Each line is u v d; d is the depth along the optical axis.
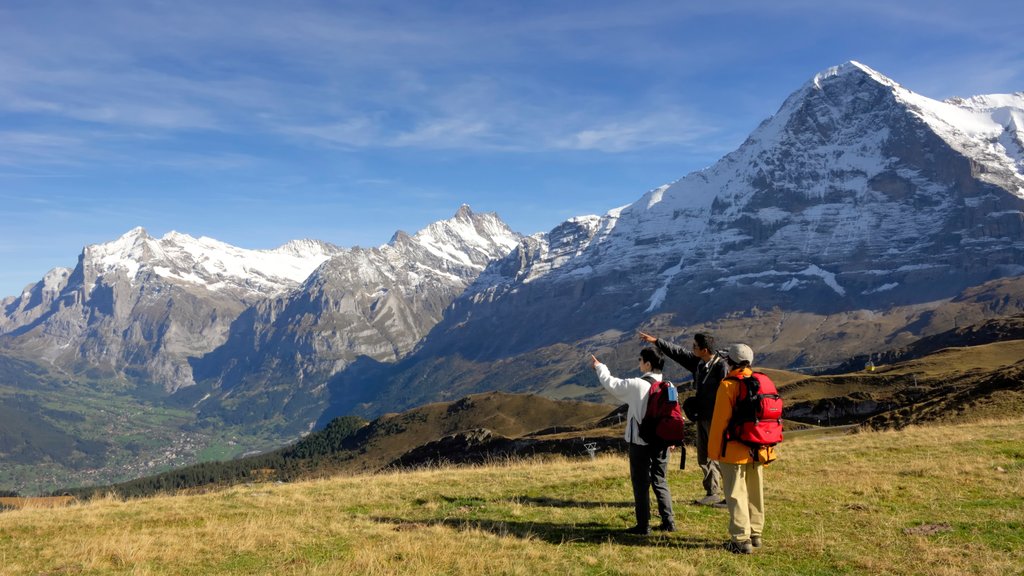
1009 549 10.20
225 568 10.83
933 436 23.95
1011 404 44.47
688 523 12.98
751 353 11.14
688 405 13.62
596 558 10.68
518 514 14.39
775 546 11.09
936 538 10.98
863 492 14.80
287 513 15.52
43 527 14.53
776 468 18.98
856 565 9.91
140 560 11.43
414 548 11.45
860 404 95.19
